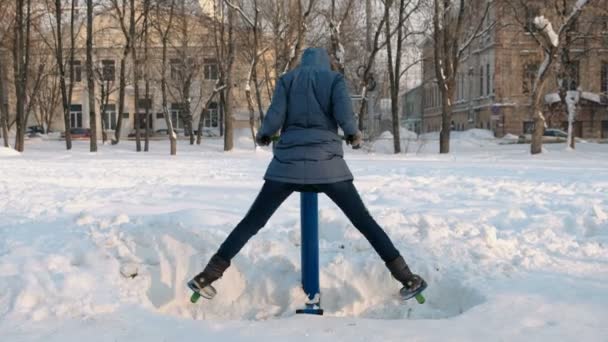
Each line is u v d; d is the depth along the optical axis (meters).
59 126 75.25
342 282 5.09
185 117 48.31
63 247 5.37
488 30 32.84
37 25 41.88
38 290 4.45
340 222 6.19
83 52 57.78
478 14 35.00
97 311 4.34
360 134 4.55
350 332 3.91
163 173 16.62
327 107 4.57
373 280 5.10
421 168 18.55
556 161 24.22
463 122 76.31
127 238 5.40
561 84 33.50
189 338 3.82
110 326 4.02
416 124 105.31
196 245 5.30
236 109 60.62
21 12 34.28
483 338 3.79
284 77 4.68
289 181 4.44
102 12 39.88
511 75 61.03
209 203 9.25
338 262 5.18
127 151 36.72
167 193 10.90
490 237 5.86
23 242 5.73
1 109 36.31
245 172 16.77
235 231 4.54
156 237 5.36
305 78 4.60
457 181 13.52
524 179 14.14
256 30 34.22
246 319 4.78
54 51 45.12
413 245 5.72
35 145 41.47
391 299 5.05
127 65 57.09
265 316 4.75
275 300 4.97
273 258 5.25
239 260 5.21
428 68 55.94
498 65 61.06
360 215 4.55
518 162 23.19
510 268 5.22
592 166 20.06
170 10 37.31
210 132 63.00
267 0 34.84
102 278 4.82
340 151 4.57
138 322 4.12
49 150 37.03
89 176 15.62
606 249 5.81
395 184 12.76
